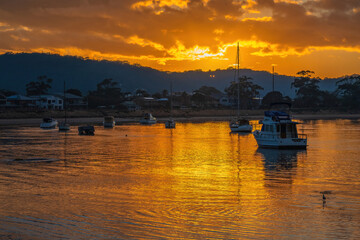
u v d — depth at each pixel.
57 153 57.09
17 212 25.67
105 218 24.42
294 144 61.00
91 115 168.62
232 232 22.09
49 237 21.28
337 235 21.61
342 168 43.91
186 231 22.20
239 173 40.75
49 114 158.50
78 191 31.72
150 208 26.69
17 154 55.91
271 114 63.03
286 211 26.03
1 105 173.00
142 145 69.00
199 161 49.34
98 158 51.81
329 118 199.00
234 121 106.62
